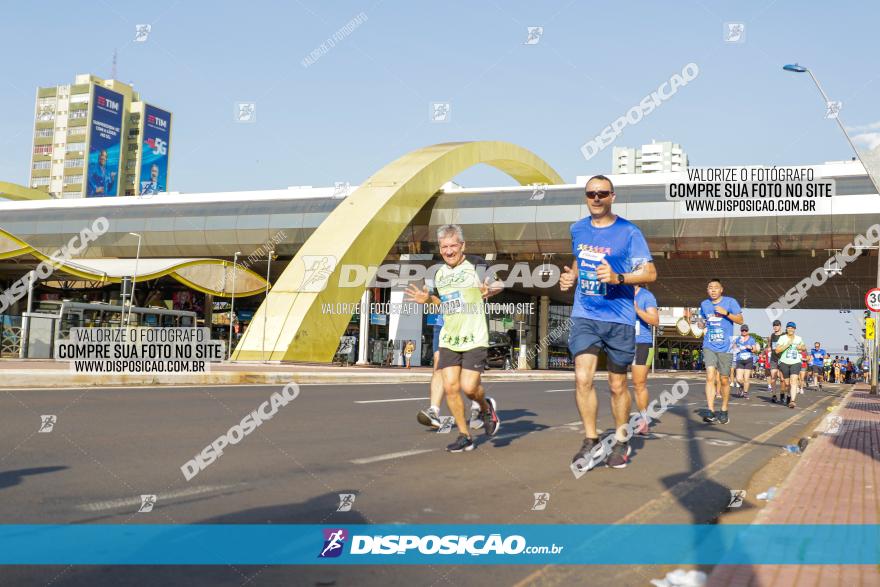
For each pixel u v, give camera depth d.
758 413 13.36
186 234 46.34
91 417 7.65
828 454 6.56
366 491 4.47
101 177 161.38
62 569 2.79
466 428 6.50
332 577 2.87
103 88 161.62
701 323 10.89
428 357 45.22
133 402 9.65
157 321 32.44
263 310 31.12
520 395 15.84
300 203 44.88
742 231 37.41
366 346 37.03
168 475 4.68
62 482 4.30
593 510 4.15
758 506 4.36
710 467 5.95
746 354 19.36
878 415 12.41
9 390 10.82
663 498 4.55
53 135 161.00
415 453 6.21
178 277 39.62
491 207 41.94
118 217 47.66
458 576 2.93
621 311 5.55
